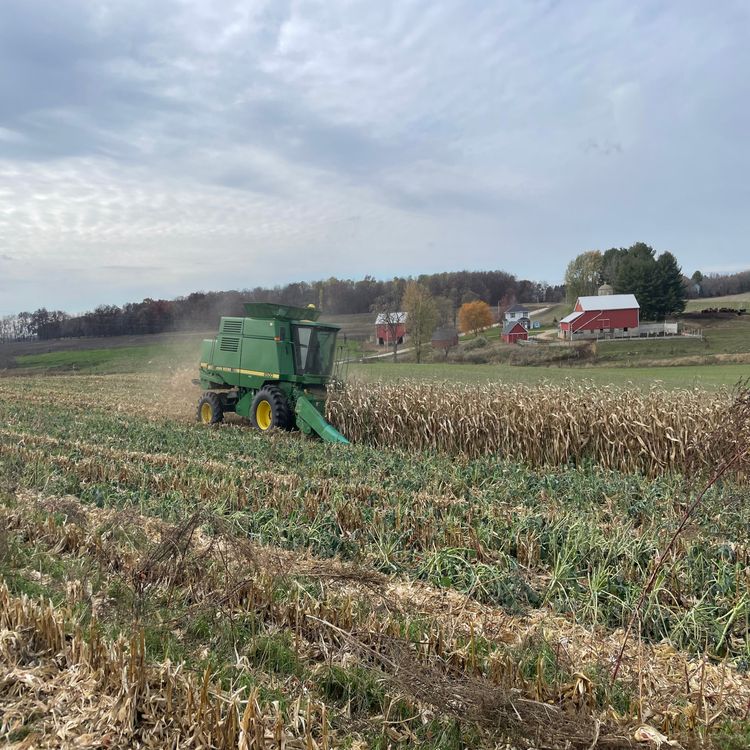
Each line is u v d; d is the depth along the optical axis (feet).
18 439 42.52
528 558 21.84
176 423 54.34
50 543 22.34
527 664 14.79
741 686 14.93
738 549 22.38
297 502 27.14
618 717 12.94
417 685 13.21
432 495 29.66
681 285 270.26
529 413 45.06
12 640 14.15
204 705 11.50
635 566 20.86
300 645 15.72
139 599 16.80
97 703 12.34
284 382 50.88
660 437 41.22
